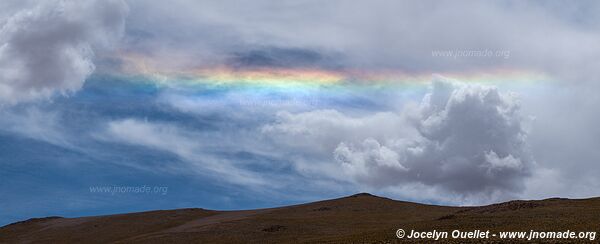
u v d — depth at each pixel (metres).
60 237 111.06
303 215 108.75
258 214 118.19
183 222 116.38
